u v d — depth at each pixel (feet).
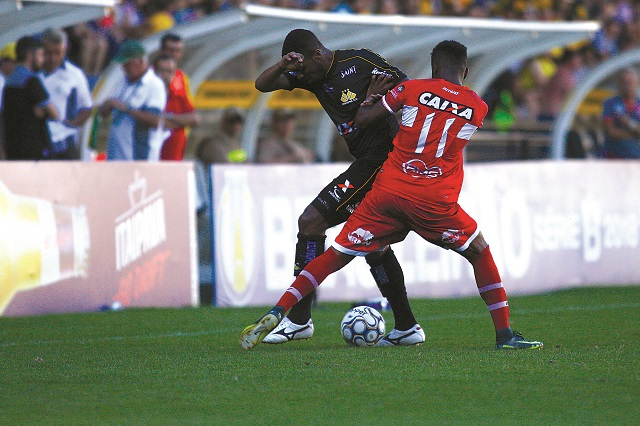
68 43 137.39
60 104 114.73
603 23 211.20
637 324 81.87
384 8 173.37
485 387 51.67
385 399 49.06
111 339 75.61
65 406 48.08
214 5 165.07
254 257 108.47
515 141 163.73
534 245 120.98
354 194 67.46
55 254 97.09
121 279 100.99
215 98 135.74
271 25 125.39
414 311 94.32
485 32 137.69
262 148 134.31
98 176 99.91
